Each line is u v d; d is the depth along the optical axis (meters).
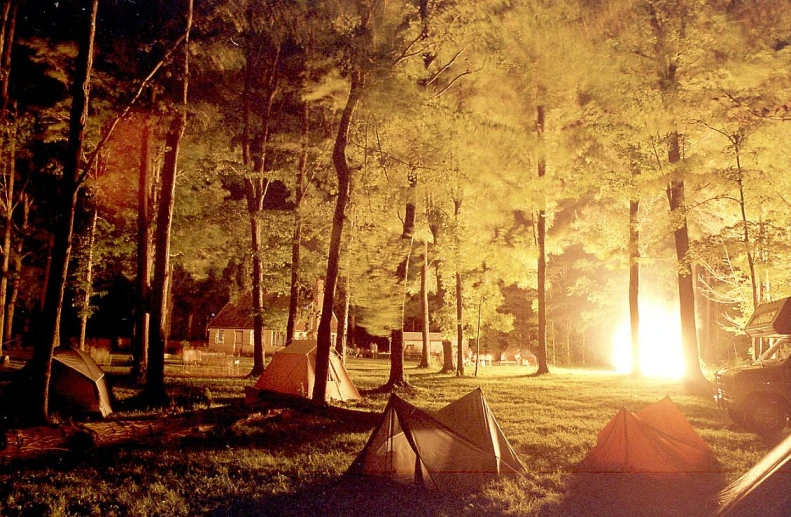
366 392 19.56
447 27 18.02
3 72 20.05
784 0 18.95
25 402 11.00
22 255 29.39
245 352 51.66
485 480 8.57
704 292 29.50
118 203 27.27
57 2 19.81
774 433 12.12
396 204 21.70
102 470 9.25
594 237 27.58
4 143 20.75
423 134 17.88
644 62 20.42
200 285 56.69
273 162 25.59
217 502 7.91
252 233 24.20
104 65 19.89
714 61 19.31
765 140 18.44
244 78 23.69
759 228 18.12
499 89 22.22
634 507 7.52
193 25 17.22
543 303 29.09
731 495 6.50
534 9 20.58
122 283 41.59
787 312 13.01
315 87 18.73
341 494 8.21
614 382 23.62
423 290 35.09
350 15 15.21
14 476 8.80
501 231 27.61
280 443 11.23
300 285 27.42
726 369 14.05
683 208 19.66
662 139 20.41
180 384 20.12
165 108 15.72
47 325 11.04
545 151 21.48
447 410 9.34
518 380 24.78
